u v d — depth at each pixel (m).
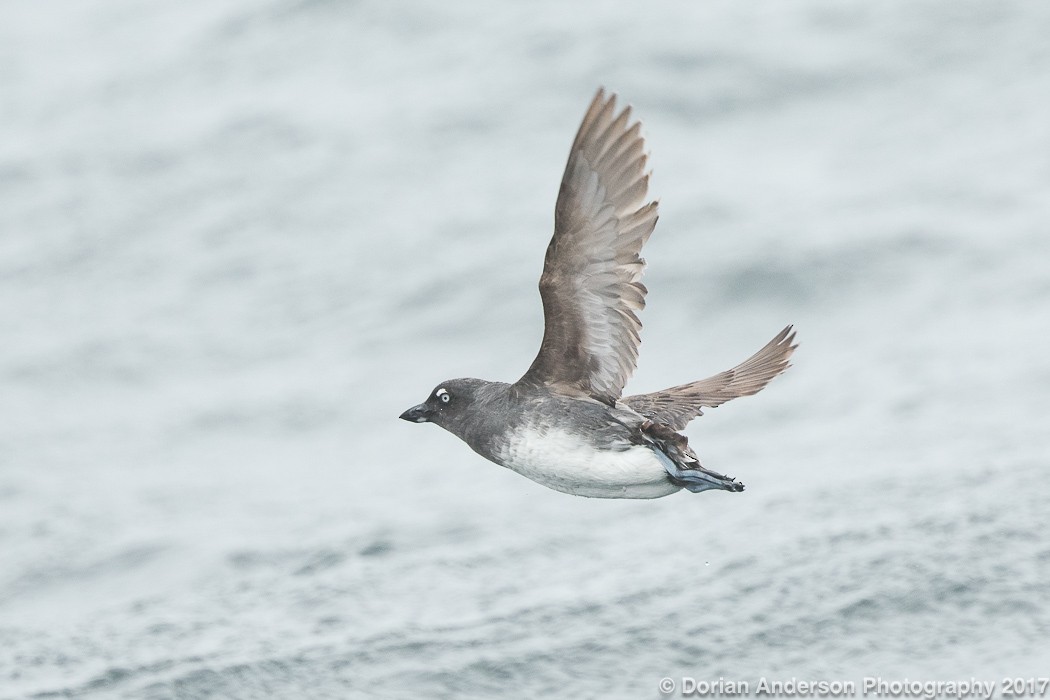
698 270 20.92
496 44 28.09
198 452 17.94
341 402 18.94
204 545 14.91
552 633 11.52
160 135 26.61
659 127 25.11
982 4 27.52
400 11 29.59
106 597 14.03
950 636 10.77
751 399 17.81
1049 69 25.70
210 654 11.94
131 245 23.45
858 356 18.72
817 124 24.98
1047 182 22.56
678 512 14.23
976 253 20.81
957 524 12.35
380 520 15.10
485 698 10.72
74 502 16.52
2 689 11.81
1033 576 11.36
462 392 8.93
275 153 25.61
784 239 21.41
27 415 19.06
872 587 11.49
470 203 23.58
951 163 23.41
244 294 21.92
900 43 26.73
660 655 10.98
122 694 11.38
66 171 25.75
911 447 15.41
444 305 20.98
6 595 14.35
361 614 12.52
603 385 8.42
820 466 15.18
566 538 13.97
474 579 13.13
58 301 22.06
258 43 29.50
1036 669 10.19
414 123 25.97
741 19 27.84
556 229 7.89
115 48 30.36
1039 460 13.97
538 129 25.44
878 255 20.94
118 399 19.47
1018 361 17.72
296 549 14.51
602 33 27.77
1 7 32.91
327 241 23.03
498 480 16.11
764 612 11.40
